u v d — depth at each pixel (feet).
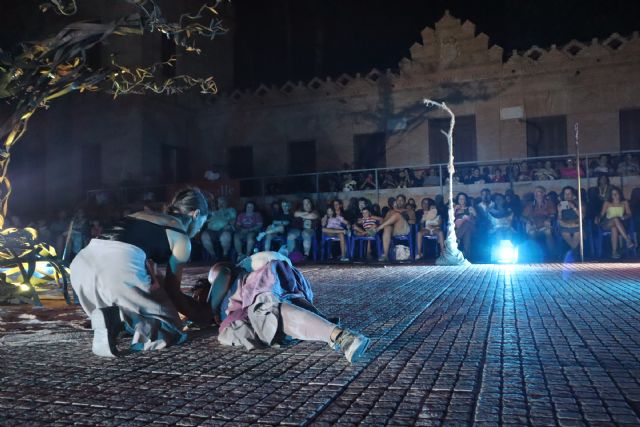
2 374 11.46
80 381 10.84
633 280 27.09
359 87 69.21
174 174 74.74
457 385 9.95
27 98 24.95
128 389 10.24
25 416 8.85
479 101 64.69
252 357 12.46
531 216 46.83
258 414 8.71
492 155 64.18
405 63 67.36
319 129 71.26
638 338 13.62
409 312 18.56
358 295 23.61
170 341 13.66
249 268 14.37
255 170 73.97
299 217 51.31
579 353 12.16
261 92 73.46
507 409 8.63
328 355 12.46
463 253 47.01
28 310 21.26
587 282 26.71
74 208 63.52
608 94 60.64
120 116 70.08
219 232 52.54
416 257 47.29
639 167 51.03
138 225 14.46
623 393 9.32
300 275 14.28
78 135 72.43
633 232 44.01
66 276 23.12
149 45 69.67
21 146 75.00
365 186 61.31
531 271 34.04
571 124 61.82
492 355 12.14
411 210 48.70
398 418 8.39
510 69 63.52
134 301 13.60
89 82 26.66
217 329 15.83
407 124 67.56
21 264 22.77
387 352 12.67
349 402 9.20
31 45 24.34
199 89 76.89
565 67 61.77
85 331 16.24
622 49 59.98
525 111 63.31
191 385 10.39
